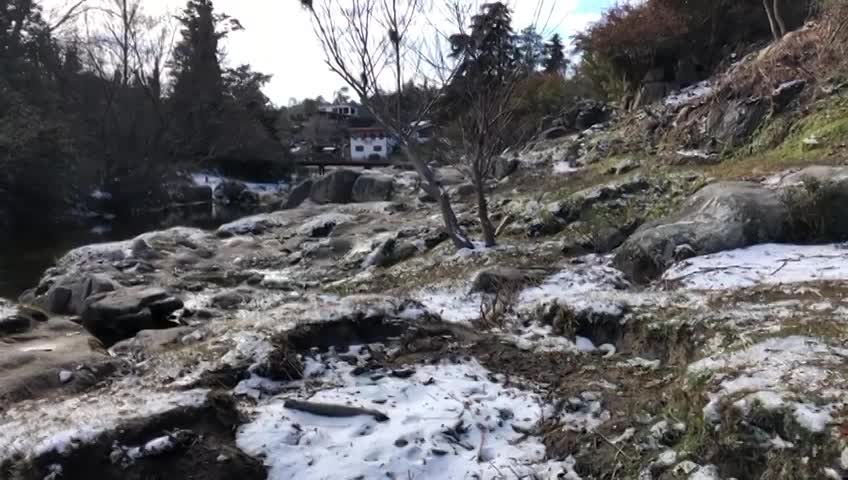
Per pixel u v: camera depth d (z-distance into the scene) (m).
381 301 6.21
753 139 11.06
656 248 7.52
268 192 40.12
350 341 5.70
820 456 3.13
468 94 9.92
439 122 12.61
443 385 4.98
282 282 10.62
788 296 5.45
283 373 5.05
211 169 42.34
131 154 31.00
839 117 9.66
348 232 13.30
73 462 3.63
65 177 25.61
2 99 25.06
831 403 3.35
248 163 44.88
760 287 5.83
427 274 9.44
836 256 6.54
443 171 20.06
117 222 26.77
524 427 4.43
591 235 9.31
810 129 9.91
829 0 12.43
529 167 16.38
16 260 16.31
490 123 9.78
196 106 39.16
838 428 3.17
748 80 12.08
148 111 34.19
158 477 3.68
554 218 10.23
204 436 4.00
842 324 4.43
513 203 12.01
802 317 4.71
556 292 7.25
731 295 5.67
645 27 18.11
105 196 29.78
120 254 12.57
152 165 31.69
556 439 4.19
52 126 25.45
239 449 4.02
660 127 13.96
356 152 62.62
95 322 8.09
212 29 41.72
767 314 4.91
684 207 8.43
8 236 21.53
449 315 6.87
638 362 5.20
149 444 3.76
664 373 4.92
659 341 5.26
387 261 11.01
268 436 4.13
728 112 11.95
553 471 3.87
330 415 4.46
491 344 5.88
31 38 31.77
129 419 3.92
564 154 16.56
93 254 12.70
